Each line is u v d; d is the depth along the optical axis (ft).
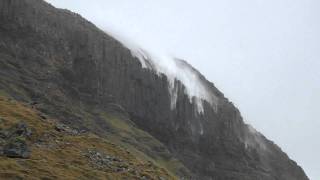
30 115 519.60
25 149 373.61
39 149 409.69
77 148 457.27
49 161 380.99
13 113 500.33
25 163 350.43
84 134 526.98
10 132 414.82
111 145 532.32
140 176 442.50
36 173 337.52
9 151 359.25
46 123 506.07
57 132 490.90
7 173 313.94
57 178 342.64
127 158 505.25
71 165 394.93
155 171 496.64
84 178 371.56
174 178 515.50
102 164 434.71
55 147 433.07
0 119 442.91
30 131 437.99
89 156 442.09
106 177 394.93
